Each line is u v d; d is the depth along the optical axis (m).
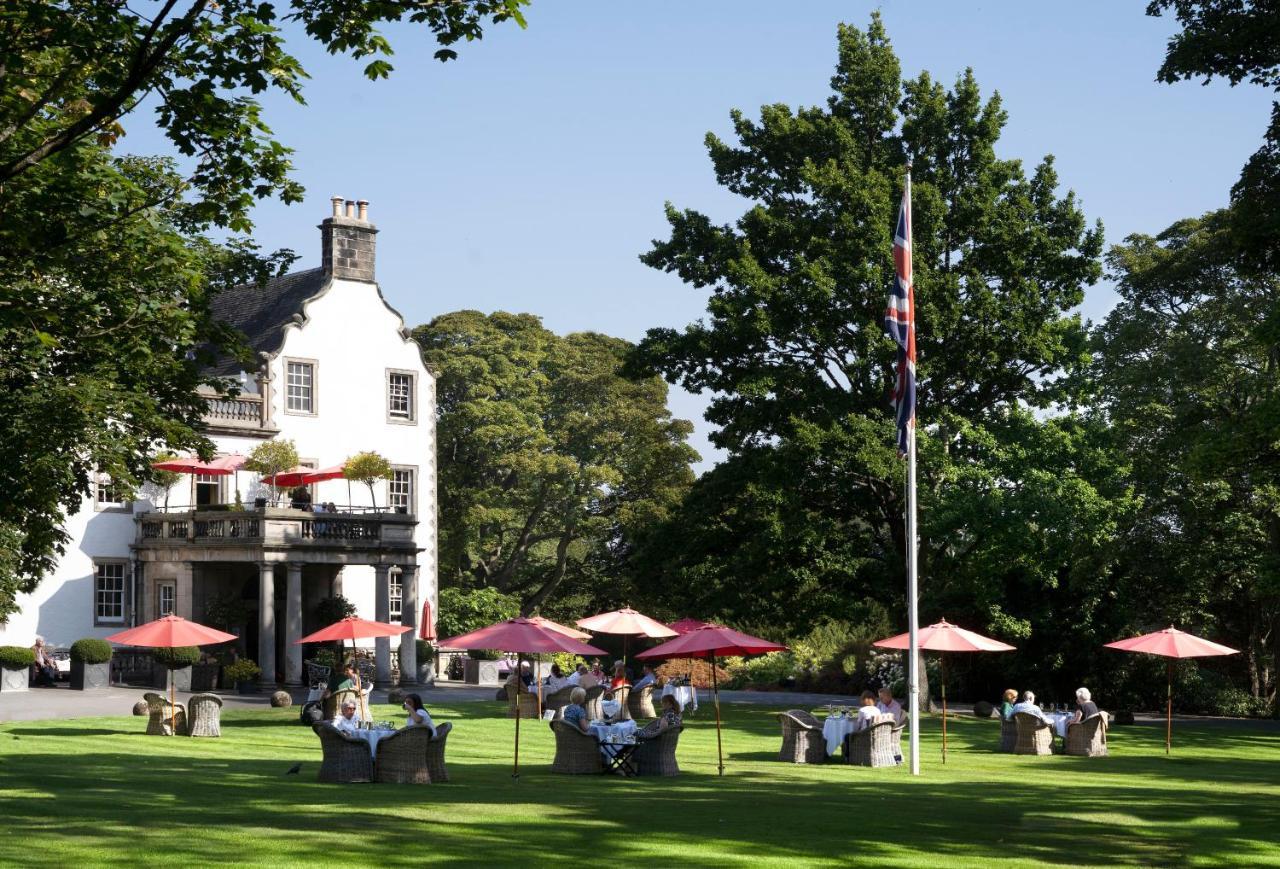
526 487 66.00
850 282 36.22
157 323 19.06
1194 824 16.27
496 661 50.97
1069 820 16.41
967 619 42.53
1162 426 38.09
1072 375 39.12
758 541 37.22
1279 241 27.23
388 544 46.00
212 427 47.53
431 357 65.94
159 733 27.75
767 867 12.41
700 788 19.70
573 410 67.12
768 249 39.41
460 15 14.04
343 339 51.97
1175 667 42.50
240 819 14.93
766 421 38.28
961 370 38.03
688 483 65.25
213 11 14.68
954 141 39.16
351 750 19.58
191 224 19.59
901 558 38.03
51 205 15.96
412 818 15.29
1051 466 37.47
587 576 67.31
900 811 17.03
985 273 38.41
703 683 52.19
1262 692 46.16
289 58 14.58
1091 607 40.81
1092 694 42.59
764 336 37.69
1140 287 48.47
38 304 17.05
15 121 15.52
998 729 33.78
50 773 20.00
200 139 15.37
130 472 20.56
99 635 46.06
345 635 28.92
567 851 13.07
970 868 12.70
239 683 43.09
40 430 17.62
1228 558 38.41
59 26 13.93
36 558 23.98
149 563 46.66
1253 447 26.45
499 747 26.83
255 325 53.00
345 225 52.31
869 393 37.69
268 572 43.19
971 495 35.94
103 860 11.88
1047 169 38.75
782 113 39.56
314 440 50.88
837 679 48.28
